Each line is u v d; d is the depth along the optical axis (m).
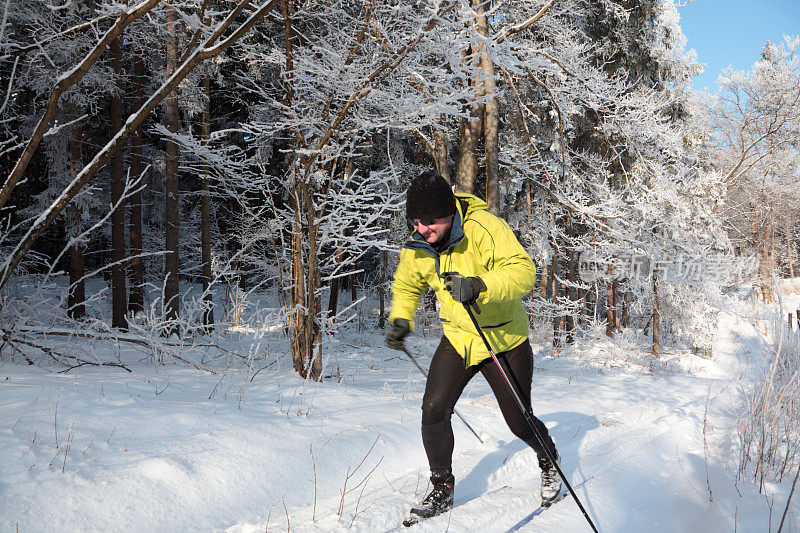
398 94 4.88
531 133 13.65
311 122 4.77
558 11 8.09
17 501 2.10
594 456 3.73
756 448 3.75
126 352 6.28
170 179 12.91
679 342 17.98
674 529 2.73
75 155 12.17
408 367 8.20
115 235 12.80
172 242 12.90
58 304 4.68
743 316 16.17
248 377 4.74
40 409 2.92
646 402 5.70
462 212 2.57
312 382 4.73
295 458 2.89
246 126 4.79
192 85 12.44
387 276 18.69
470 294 2.25
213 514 2.38
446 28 4.32
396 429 3.55
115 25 3.38
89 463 2.45
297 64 4.72
